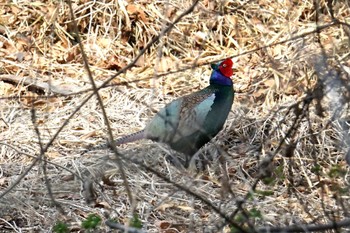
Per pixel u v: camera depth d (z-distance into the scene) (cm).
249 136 1164
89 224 886
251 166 1109
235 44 1387
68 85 1292
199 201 1028
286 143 1124
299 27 1361
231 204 1009
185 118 1080
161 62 1349
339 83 842
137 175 1084
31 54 1375
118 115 1227
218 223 938
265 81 1279
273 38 1357
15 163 1122
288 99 1228
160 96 1271
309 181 1055
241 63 1345
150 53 1384
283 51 1318
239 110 1192
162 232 983
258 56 1342
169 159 1111
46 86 1284
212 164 1096
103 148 1117
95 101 1252
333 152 1103
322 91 803
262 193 902
